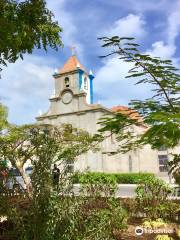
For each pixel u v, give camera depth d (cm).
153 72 643
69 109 5312
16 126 1432
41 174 620
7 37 843
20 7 905
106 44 617
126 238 880
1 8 868
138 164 4634
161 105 712
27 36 921
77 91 5300
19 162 943
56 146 662
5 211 620
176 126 404
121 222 901
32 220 606
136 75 661
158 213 1094
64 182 643
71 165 691
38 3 927
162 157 4488
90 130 5041
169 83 659
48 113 5475
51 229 595
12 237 620
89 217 655
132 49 613
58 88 5503
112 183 1187
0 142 750
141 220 1076
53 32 1003
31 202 612
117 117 727
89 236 620
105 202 974
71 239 605
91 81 6022
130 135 860
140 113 735
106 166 4650
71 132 1540
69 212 613
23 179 812
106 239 653
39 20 974
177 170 1034
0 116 2661
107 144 4672
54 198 614
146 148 4597
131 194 2064
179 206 1112
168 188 1197
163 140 559
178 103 699
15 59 959
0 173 655
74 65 5750
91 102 5900
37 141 659
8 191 637
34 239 597
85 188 995
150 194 1169
